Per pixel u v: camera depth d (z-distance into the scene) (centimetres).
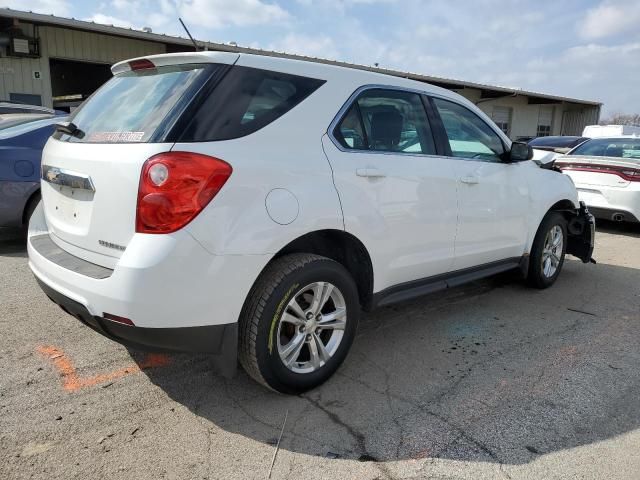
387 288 332
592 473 233
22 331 362
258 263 252
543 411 283
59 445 241
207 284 237
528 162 460
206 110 248
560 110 3030
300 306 289
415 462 238
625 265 615
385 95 332
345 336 304
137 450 240
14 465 226
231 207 241
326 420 269
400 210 323
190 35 333
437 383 312
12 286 453
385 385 308
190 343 243
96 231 253
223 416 270
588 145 918
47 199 310
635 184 761
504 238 427
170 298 230
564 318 428
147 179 230
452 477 228
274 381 274
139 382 302
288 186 263
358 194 297
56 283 265
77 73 1653
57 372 309
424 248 349
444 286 379
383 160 315
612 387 311
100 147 257
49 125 572
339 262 320
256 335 262
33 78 1276
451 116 382
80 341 350
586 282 537
